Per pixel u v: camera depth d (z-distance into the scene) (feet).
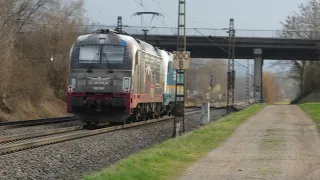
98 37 85.66
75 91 84.89
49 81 162.61
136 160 42.86
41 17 157.28
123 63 84.28
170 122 111.96
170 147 54.24
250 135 72.28
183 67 78.33
